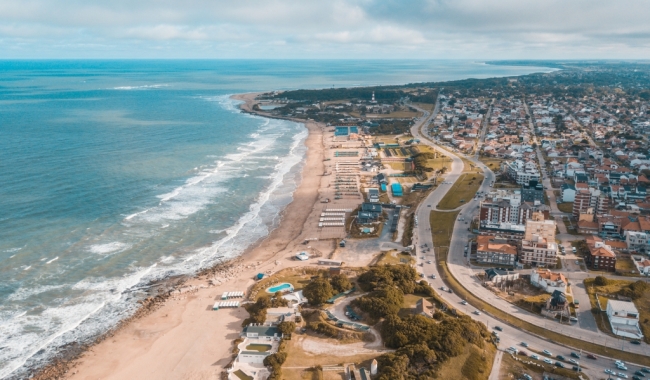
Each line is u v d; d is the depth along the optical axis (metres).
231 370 153.62
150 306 192.62
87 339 171.38
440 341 154.12
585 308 186.75
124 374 154.50
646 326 172.38
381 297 184.75
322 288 195.25
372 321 177.00
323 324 173.75
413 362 148.00
